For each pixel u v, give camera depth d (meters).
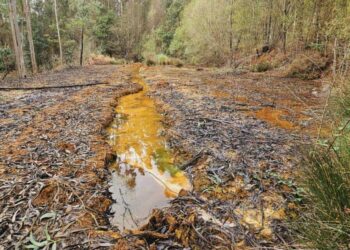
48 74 14.41
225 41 18.97
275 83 10.53
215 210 2.71
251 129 5.02
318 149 2.74
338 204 1.94
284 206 2.74
